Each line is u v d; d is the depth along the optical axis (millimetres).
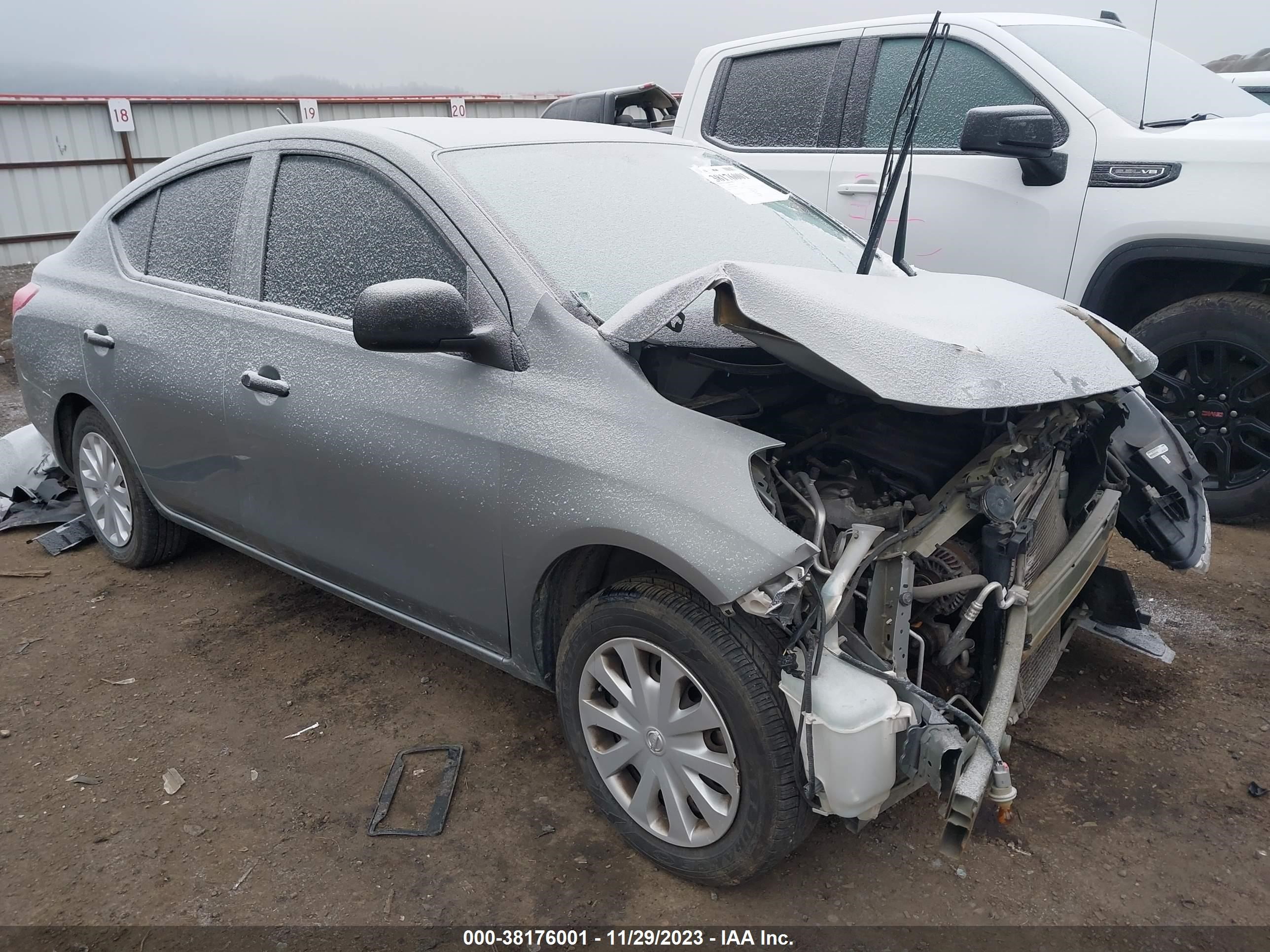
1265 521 4375
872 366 2020
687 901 2256
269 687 3176
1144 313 4621
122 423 3609
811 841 2451
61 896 2297
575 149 3055
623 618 2219
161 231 3584
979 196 4598
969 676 2404
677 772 2217
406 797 2621
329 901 2270
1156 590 3781
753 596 1945
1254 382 4121
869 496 2371
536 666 2543
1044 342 2371
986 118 4102
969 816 1862
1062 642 2969
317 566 3064
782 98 5418
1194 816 2527
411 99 14719
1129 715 2973
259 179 3166
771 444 2100
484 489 2408
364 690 3148
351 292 2814
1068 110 4371
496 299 2438
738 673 2033
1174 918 2197
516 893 2287
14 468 4879
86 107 12539
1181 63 5047
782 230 3174
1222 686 3117
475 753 2811
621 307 2494
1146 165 4137
